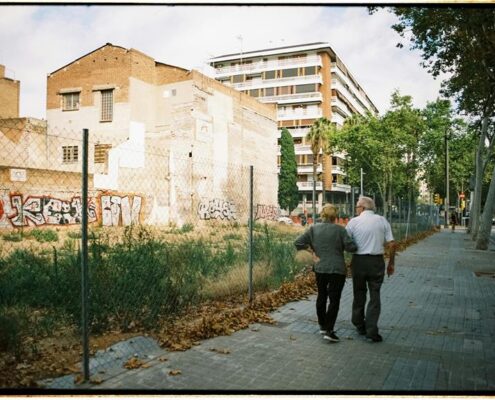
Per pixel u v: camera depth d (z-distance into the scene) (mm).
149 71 33844
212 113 35500
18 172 20797
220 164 36312
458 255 16578
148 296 6121
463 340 5691
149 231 8438
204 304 7375
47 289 6250
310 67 68125
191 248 8750
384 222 5914
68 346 5039
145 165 31297
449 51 11852
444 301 8141
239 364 4613
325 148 47438
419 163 31922
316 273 5785
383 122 27438
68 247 9711
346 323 6555
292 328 6113
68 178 22609
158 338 5398
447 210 43625
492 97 12836
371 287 5766
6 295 6109
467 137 38156
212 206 33875
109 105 32938
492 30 10125
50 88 34625
